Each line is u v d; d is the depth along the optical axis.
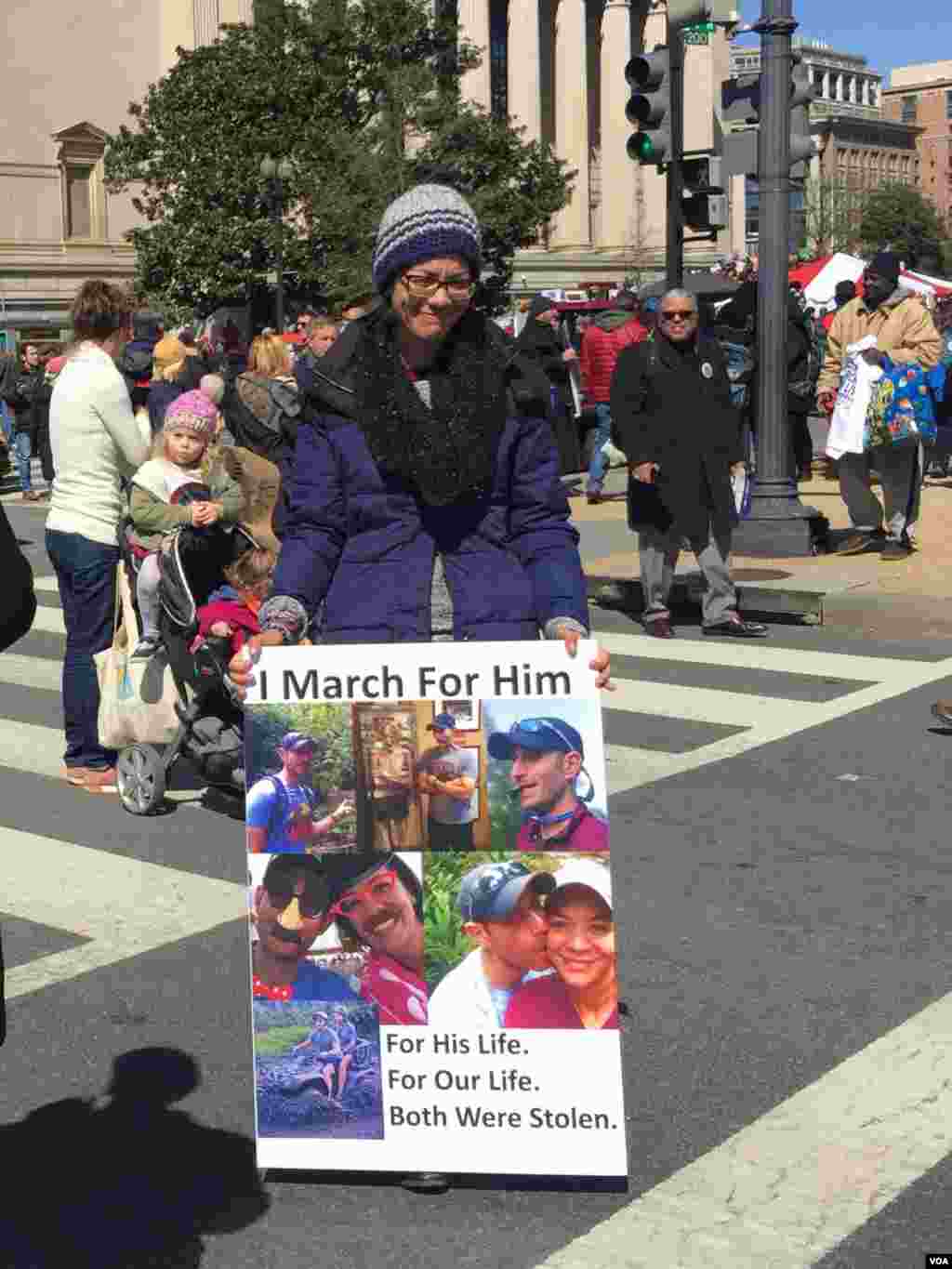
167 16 59.53
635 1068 4.33
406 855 3.50
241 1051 4.52
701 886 5.81
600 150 86.19
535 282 79.25
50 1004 4.88
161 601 6.83
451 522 3.73
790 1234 3.47
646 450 10.37
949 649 10.12
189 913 5.71
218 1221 3.60
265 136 36.91
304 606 3.72
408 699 3.48
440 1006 3.51
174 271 38.69
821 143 173.38
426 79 36.78
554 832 3.45
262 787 3.54
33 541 16.58
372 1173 3.76
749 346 17.39
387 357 3.65
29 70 56.12
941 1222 3.51
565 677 3.42
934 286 24.11
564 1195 3.65
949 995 4.79
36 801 7.25
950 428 18.31
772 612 11.10
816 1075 4.26
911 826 6.48
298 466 3.79
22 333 53.44
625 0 84.69
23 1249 3.52
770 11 12.62
